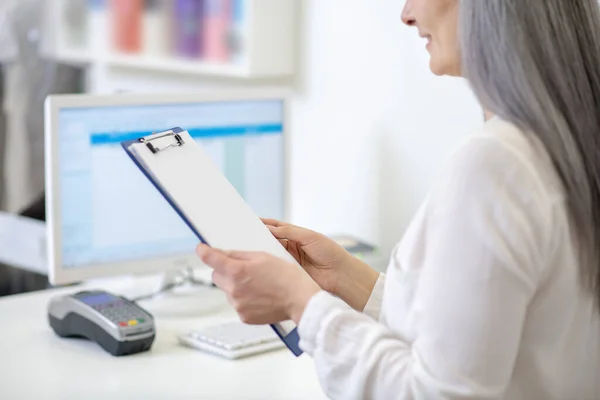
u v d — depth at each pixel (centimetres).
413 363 118
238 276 130
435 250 118
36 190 362
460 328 115
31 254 338
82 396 176
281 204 255
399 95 264
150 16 323
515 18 118
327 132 291
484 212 115
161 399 175
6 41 378
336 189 290
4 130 370
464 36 123
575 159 118
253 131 247
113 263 229
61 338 211
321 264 159
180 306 229
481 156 116
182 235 238
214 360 197
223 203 141
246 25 285
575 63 119
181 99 234
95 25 356
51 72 377
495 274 114
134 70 368
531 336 122
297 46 296
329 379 125
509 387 122
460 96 246
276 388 182
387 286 129
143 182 231
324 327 125
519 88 118
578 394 127
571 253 120
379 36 268
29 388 180
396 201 269
